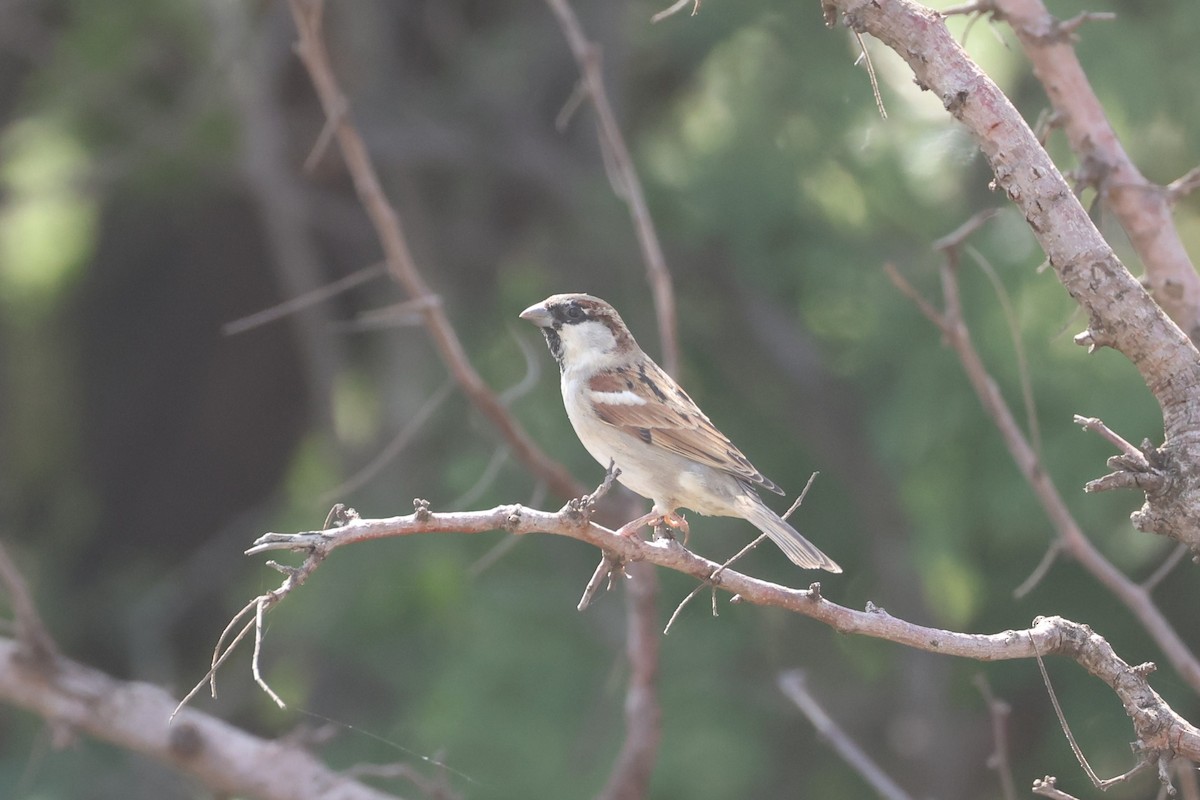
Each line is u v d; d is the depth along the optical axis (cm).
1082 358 1188
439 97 1595
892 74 1306
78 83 1454
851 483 1448
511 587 1291
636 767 747
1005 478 1223
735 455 732
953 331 674
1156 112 1194
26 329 1756
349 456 1492
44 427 1800
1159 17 1255
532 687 1235
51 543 1778
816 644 1469
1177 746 464
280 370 1817
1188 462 452
